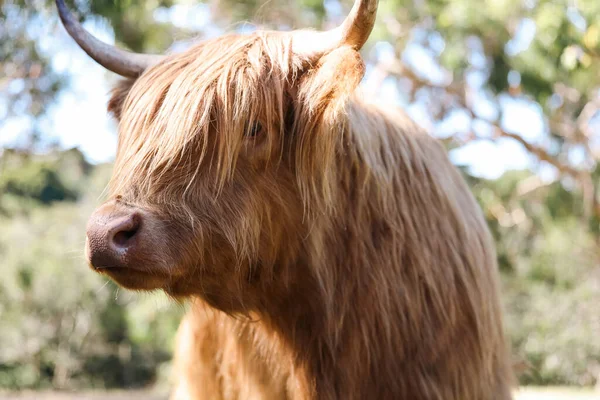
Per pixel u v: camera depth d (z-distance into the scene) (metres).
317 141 3.46
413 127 4.40
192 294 3.58
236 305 3.70
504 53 11.62
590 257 24.38
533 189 15.95
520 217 17.44
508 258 15.93
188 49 3.75
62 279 30.66
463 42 11.48
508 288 25.16
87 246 3.14
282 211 3.60
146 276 3.22
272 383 4.11
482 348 4.05
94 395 25.14
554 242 21.95
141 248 3.15
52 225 31.94
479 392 4.02
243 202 3.44
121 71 4.24
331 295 3.84
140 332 19.88
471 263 4.14
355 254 3.88
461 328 4.00
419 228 4.04
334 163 3.73
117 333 32.84
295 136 3.56
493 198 15.85
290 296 3.85
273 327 3.95
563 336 26.36
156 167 3.31
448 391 3.90
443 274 4.00
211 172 3.39
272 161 3.54
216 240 3.39
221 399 4.35
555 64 10.48
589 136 14.41
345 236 3.89
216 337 4.32
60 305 30.95
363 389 3.89
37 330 31.28
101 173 28.73
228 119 3.39
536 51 10.61
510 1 10.24
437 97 13.73
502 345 4.34
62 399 22.33
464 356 3.98
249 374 4.13
